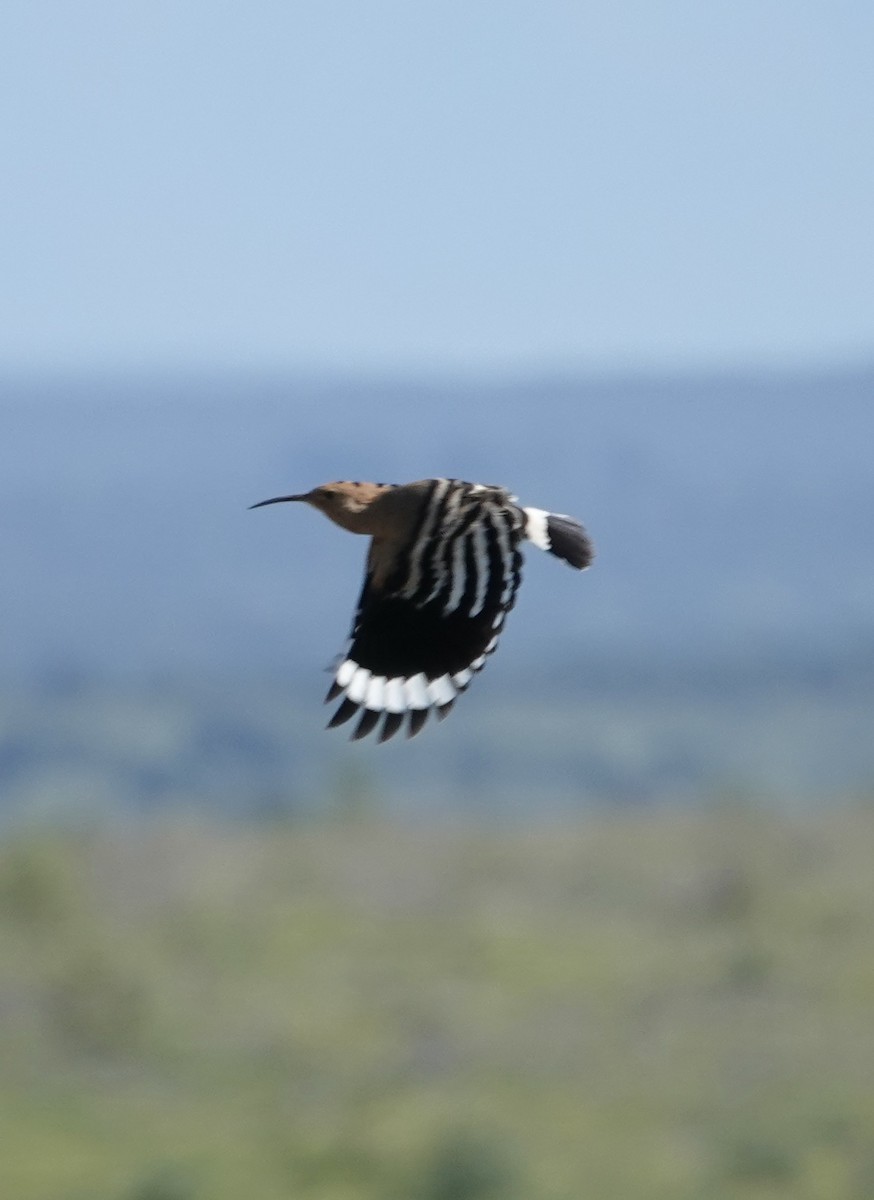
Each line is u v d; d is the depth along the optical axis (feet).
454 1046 248.93
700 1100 225.76
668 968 279.28
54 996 260.83
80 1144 215.10
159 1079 238.48
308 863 334.85
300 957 286.46
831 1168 201.98
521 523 92.02
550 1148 209.87
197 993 267.39
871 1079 227.81
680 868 329.52
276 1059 244.42
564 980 278.26
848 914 292.40
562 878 328.08
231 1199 196.24
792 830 344.90
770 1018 254.06
